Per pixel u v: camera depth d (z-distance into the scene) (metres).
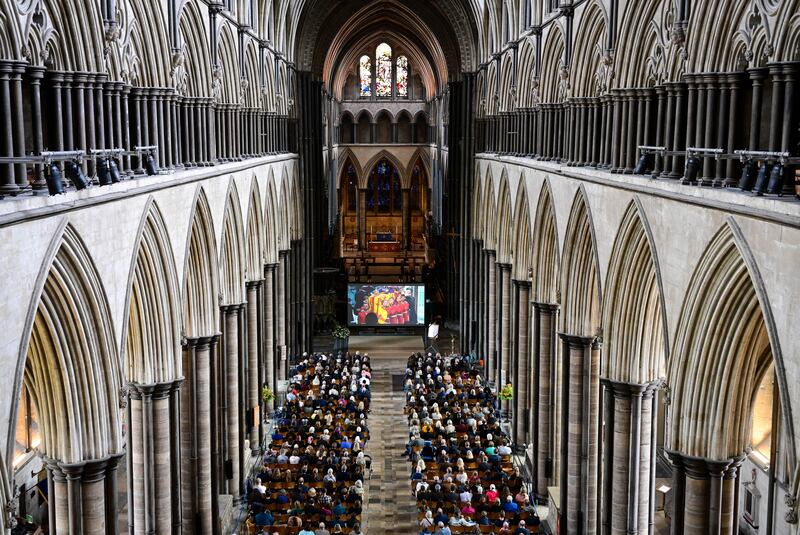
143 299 23.25
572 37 30.56
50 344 17.39
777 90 15.92
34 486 30.23
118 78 21.00
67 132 18.33
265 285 45.81
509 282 45.62
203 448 29.42
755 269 15.69
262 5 43.56
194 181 27.30
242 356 35.22
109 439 18.98
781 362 14.73
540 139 35.69
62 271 16.75
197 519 29.45
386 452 40.22
